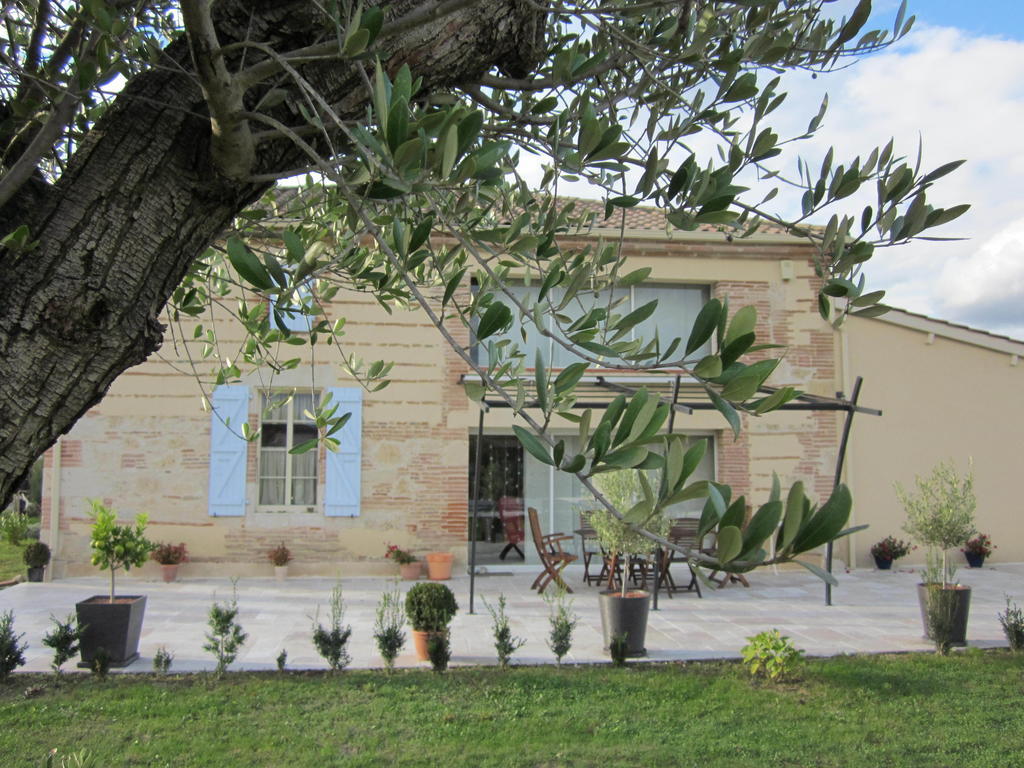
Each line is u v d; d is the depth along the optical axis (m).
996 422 14.23
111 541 7.56
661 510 1.06
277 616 9.74
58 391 1.45
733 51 2.19
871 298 1.84
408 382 12.93
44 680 6.88
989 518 14.16
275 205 3.76
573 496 13.62
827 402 9.83
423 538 12.85
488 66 2.04
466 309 1.82
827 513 1.00
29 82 2.22
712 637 8.80
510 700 6.43
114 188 1.50
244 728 5.73
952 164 1.74
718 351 1.21
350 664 7.55
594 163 2.03
